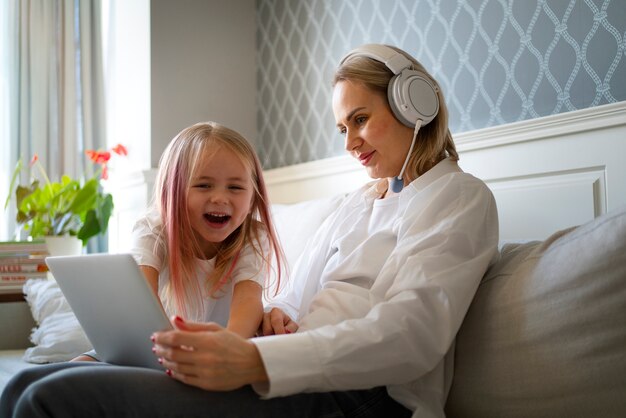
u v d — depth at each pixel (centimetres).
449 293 112
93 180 319
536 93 195
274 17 320
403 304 109
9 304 246
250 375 97
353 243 143
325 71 284
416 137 142
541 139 184
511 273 118
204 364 94
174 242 137
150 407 94
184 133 143
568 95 186
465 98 217
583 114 173
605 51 177
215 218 138
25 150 355
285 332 129
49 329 209
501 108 205
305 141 296
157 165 315
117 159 354
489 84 209
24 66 355
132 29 334
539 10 194
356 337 103
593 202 172
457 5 221
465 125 217
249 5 335
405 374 107
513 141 190
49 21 363
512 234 191
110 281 104
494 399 111
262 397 99
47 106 361
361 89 139
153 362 110
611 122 167
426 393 115
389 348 105
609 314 99
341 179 259
